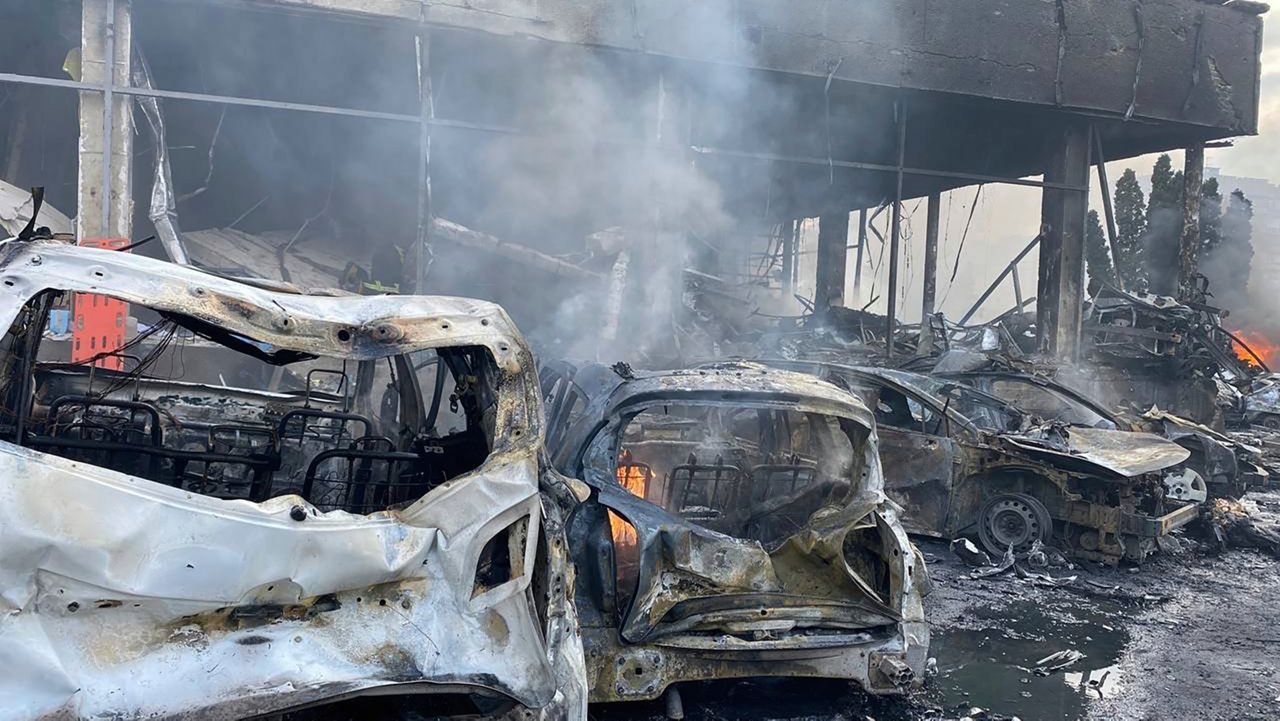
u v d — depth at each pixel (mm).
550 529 2770
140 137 12969
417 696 2619
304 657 2215
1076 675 4465
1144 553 6891
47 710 1938
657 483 5156
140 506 2102
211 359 7789
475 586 2543
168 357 7398
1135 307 13773
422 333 2711
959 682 4297
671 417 5738
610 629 3439
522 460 2686
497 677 2428
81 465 2078
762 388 3822
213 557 2146
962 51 12609
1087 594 6066
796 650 3572
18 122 12312
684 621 3490
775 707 3830
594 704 3717
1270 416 16391
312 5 9727
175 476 3035
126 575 2059
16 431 2730
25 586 1983
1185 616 5648
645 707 3730
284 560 2229
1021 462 6820
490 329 2834
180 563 2113
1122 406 12359
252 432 3664
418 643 2357
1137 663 4676
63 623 2018
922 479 7016
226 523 2176
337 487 3688
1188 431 8891
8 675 1938
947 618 5383
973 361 9164
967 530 7043
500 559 2674
